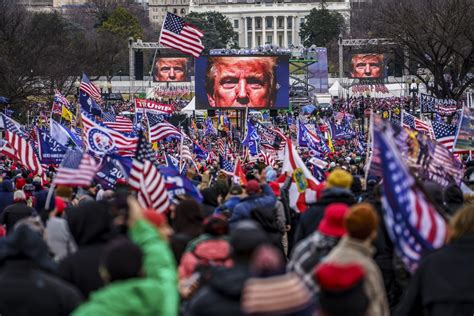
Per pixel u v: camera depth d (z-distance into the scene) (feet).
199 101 646.33
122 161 155.33
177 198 150.41
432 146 153.58
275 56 641.81
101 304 74.08
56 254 113.50
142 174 134.62
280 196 177.27
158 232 89.45
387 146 90.38
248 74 643.86
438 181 153.69
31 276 85.87
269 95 645.51
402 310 94.89
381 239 122.62
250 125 419.33
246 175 211.82
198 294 83.25
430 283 92.63
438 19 655.76
